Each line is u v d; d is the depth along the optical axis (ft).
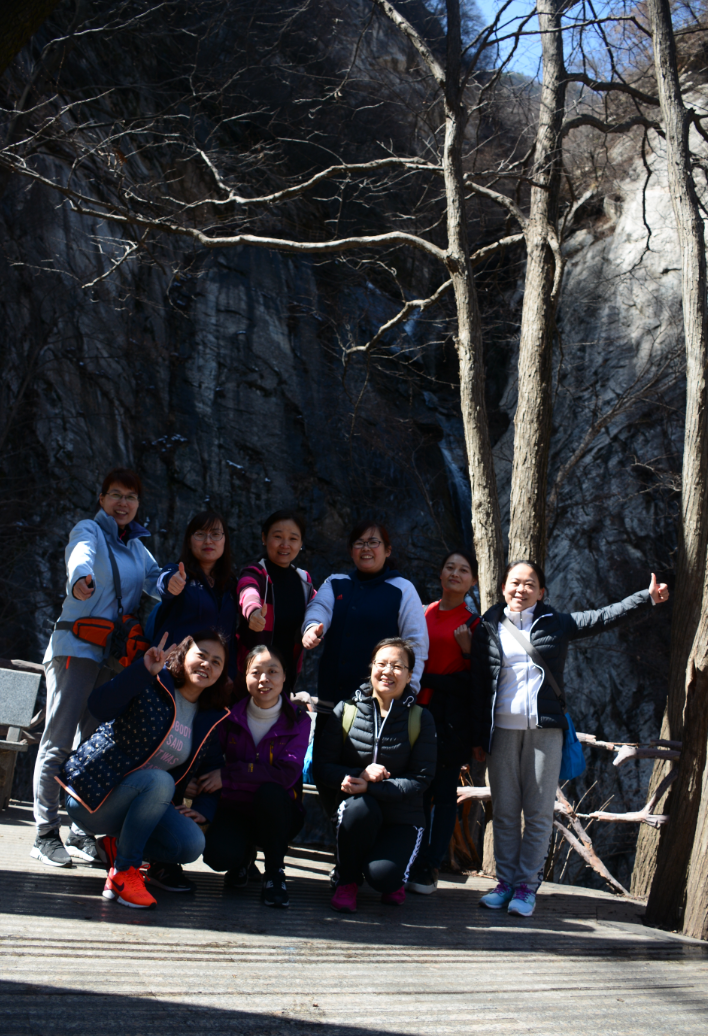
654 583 13.47
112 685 10.13
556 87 24.80
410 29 23.66
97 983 6.90
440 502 54.95
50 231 41.78
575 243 56.95
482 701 13.51
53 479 39.73
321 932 9.84
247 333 51.39
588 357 52.16
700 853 13.41
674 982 9.85
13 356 39.11
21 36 10.85
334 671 13.16
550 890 16.57
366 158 48.88
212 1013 6.57
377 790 11.46
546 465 21.57
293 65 45.34
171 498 45.29
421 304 28.55
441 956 9.45
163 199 34.27
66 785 10.24
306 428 51.52
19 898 9.43
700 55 35.09
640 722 42.39
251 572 12.69
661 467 45.85
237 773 11.46
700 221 19.35
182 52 49.24
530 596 13.56
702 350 18.11
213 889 11.64
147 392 46.21
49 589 37.68
